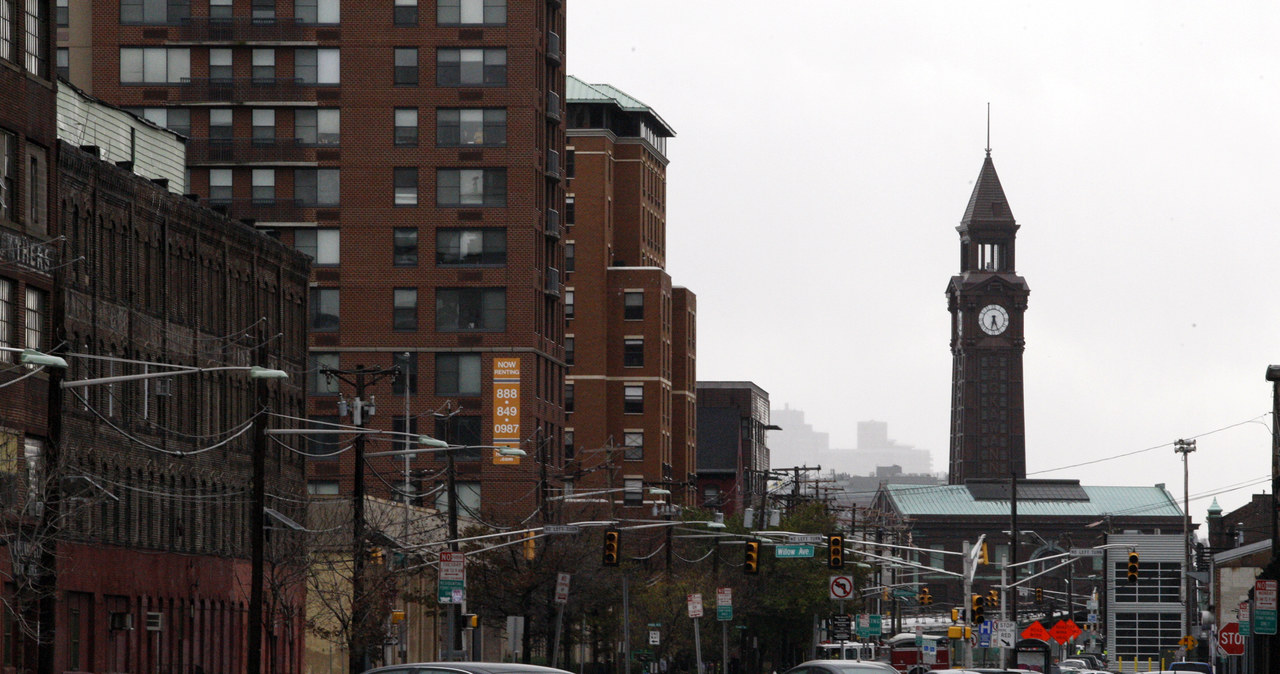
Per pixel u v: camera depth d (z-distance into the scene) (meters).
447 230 197.00
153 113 195.25
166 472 112.94
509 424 195.25
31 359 62.19
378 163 196.50
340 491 193.12
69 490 86.94
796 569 193.50
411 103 196.75
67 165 98.81
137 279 109.12
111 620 103.81
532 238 197.12
